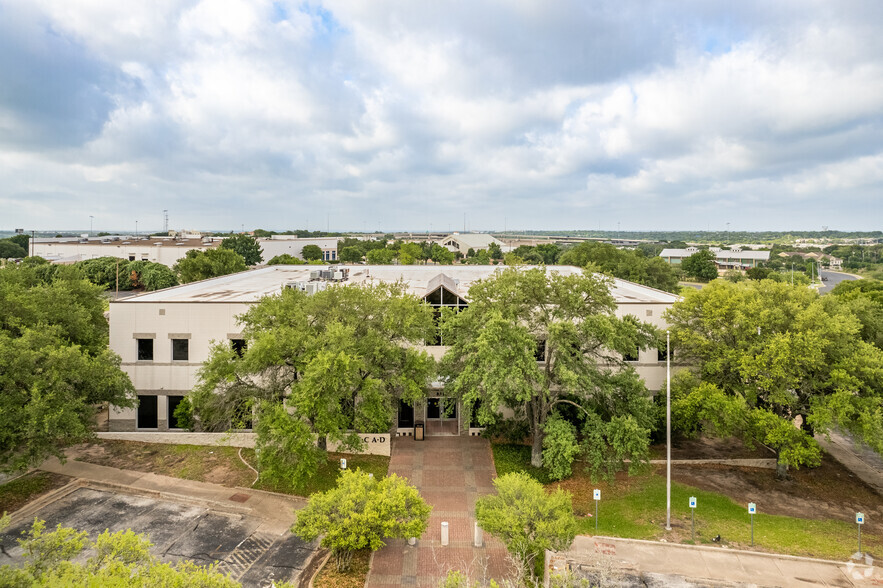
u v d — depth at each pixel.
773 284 33.78
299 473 26.94
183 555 23.61
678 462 34.44
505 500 22.53
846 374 28.33
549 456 28.77
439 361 35.31
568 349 30.56
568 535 20.73
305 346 29.50
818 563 23.50
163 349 36.78
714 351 32.62
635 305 38.12
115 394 31.06
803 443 29.50
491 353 28.20
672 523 26.92
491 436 38.25
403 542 25.02
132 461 33.25
